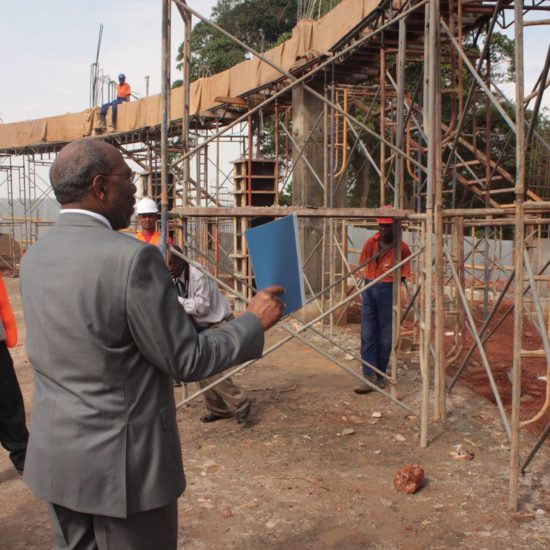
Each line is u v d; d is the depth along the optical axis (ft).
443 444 16.51
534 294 12.12
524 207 11.88
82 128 57.93
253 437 17.28
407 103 36.47
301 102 36.11
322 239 35.04
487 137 26.30
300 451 16.22
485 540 11.66
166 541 6.75
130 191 7.03
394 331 19.26
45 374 6.46
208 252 43.60
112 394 6.23
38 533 12.38
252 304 7.04
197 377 6.29
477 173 52.47
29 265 6.67
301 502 13.39
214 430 17.87
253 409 19.75
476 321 36.35
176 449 6.76
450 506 13.03
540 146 31.12
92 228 6.53
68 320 6.19
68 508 6.42
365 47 28.02
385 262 20.90
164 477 6.49
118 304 6.08
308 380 23.21
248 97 40.70
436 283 17.44
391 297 20.86
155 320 6.09
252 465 15.38
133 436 6.29
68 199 6.66
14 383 14.58
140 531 6.43
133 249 6.20
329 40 29.91
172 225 21.84
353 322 34.63
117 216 6.91
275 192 40.27
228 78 41.50
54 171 6.68
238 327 6.70
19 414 14.66
